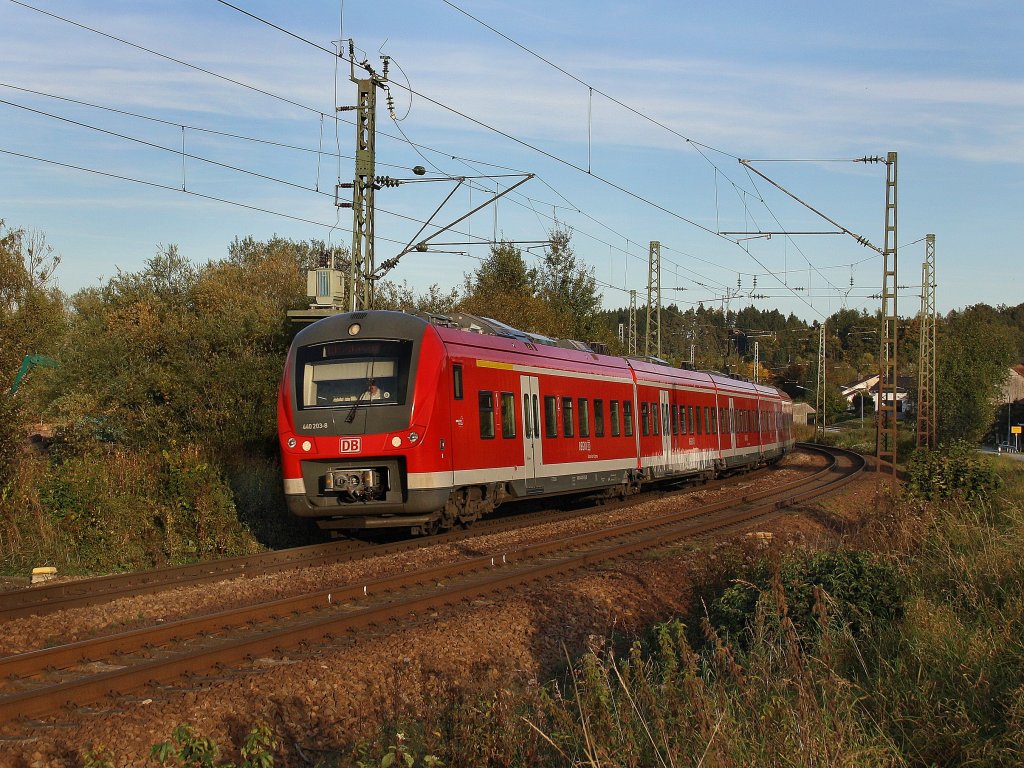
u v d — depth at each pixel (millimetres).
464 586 11734
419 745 6754
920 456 22688
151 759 6418
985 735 6246
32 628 9781
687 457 27703
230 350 20656
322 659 8391
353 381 14914
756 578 10797
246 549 15867
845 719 6117
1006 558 10312
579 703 6254
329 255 22375
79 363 20875
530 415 18172
